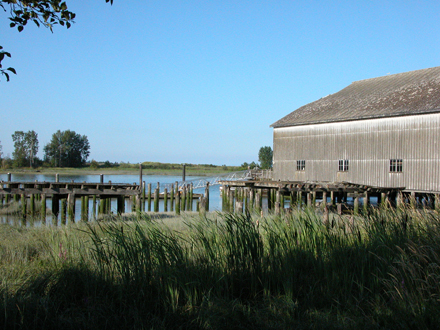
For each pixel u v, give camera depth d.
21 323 4.32
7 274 5.84
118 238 6.11
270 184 20.25
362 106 29.45
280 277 5.67
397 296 4.89
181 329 4.41
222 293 5.37
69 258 6.47
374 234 6.71
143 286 5.27
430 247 5.61
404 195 23.17
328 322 4.52
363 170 27.98
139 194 16.91
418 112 24.58
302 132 32.75
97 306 4.90
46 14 6.46
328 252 6.34
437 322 4.28
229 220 6.94
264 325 4.55
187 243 7.16
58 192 16.28
